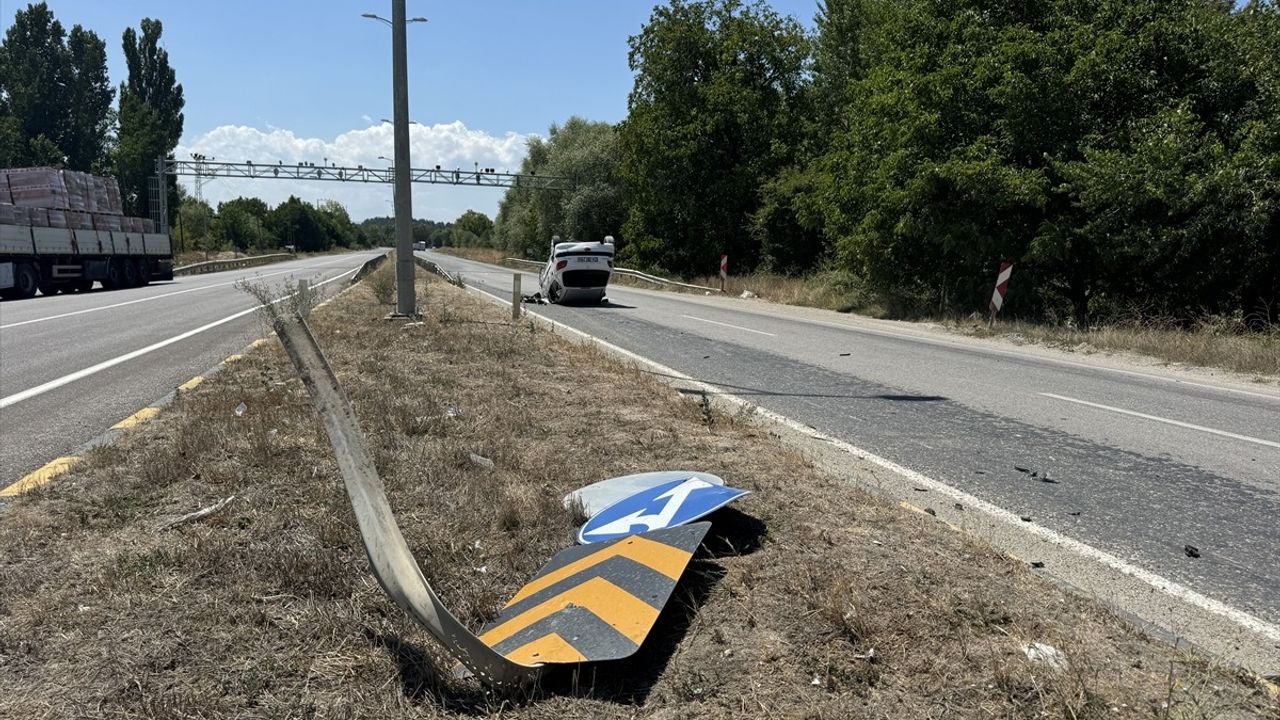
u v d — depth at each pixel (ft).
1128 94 52.70
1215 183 43.96
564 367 28.76
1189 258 49.65
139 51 232.12
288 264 203.41
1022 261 56.13
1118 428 22.91
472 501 13.34
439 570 10.73
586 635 8.68
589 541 11.37
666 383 28.35
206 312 56.44
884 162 62.08
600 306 69.51
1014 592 10.47
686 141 126.82
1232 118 49.80
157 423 19.12
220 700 7.69
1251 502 15.98
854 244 67.62
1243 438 21.85
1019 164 56.18
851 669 8.48
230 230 313.53
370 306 50.60
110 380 27.58
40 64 211.00
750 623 9.39
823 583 10.30
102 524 12.14
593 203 186.50
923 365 35.68
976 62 55.93
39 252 76.95
